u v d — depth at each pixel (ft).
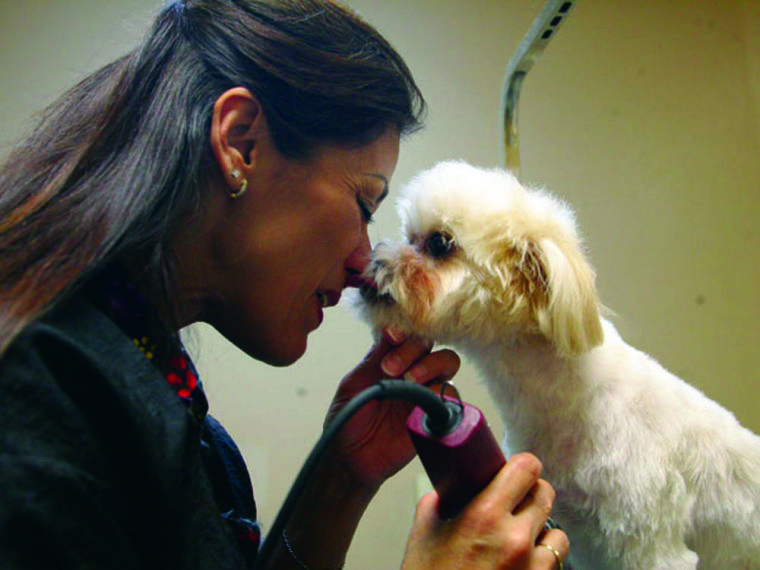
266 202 1.98
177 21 2.04
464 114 5.02
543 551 1.63
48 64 4.65
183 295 2.03
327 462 2.43
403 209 3.15
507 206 2.73
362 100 2.11
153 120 1.80
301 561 2.35
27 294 1.35
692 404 2.84
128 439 1.33
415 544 1.67
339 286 2.36
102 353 1.40
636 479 2.46
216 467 2.27
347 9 2.30
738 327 5.22
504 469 1.67
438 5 5.10
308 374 4.90
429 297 2.65
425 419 1.62
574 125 5.19
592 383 2.62
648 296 5.15
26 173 1.75
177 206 1.74
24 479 1.10
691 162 5.32
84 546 1.13
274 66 1.96
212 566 1.46
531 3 5.13
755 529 2.71
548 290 2.56
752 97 5.48
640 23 5.38
